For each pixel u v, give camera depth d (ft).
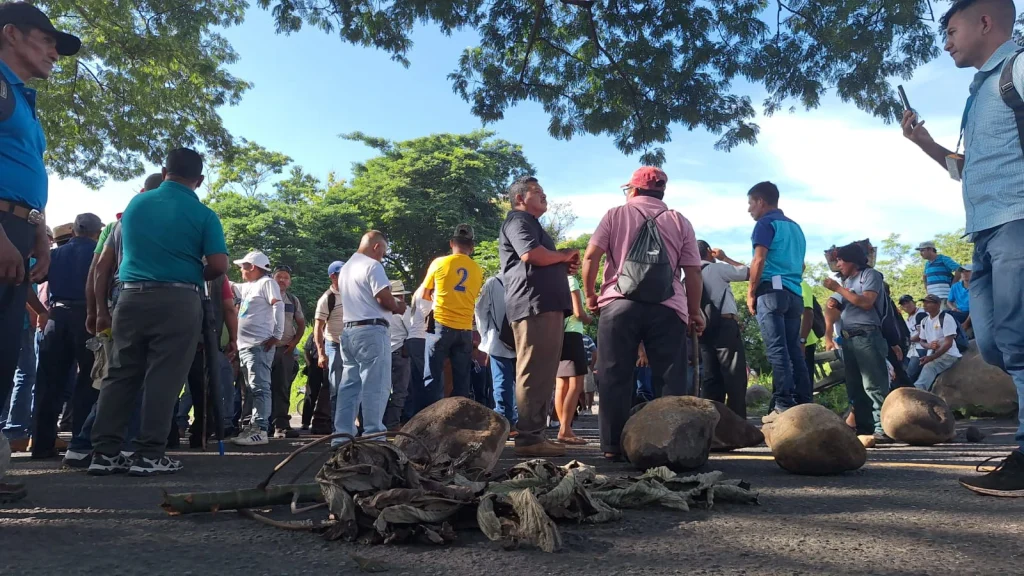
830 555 6.75
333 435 8.65
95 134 51.83
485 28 42.52
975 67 10.70
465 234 24.56
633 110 42.16
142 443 13.52
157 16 49.67
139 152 52.80
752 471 13.47
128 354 13.79
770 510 9.09
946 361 32.99
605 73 42.22
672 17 40.09
